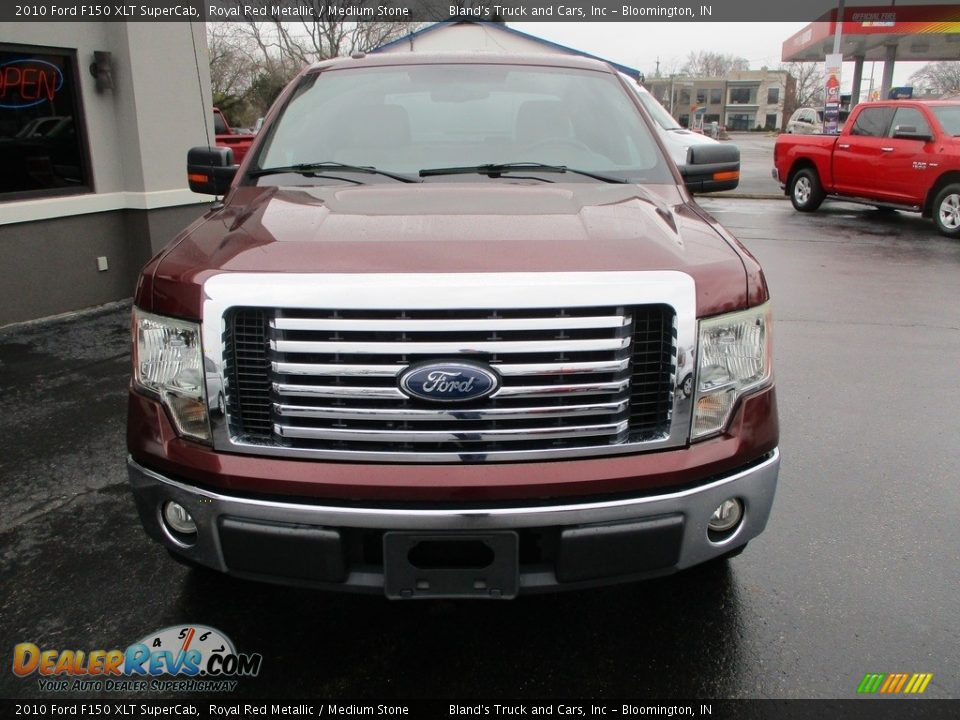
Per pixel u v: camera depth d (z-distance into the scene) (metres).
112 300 7.11
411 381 1.99
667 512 2.11
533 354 2.01
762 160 29.78
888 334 6.29
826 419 4.52
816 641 2.58
